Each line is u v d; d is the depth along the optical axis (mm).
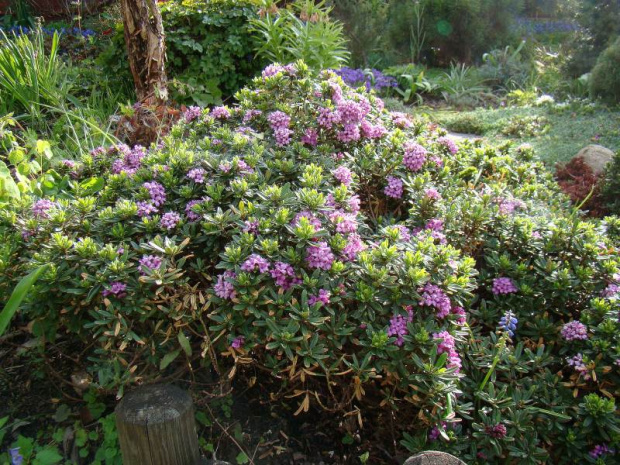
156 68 4391
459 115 8070
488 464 1930
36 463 1860
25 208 2396
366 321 1916
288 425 2176
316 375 1975
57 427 2051
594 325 2254
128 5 4195
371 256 2012
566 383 2096
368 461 2084
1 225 2273
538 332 2309
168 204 2363
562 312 2387
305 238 1974
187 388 2174
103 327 1935
